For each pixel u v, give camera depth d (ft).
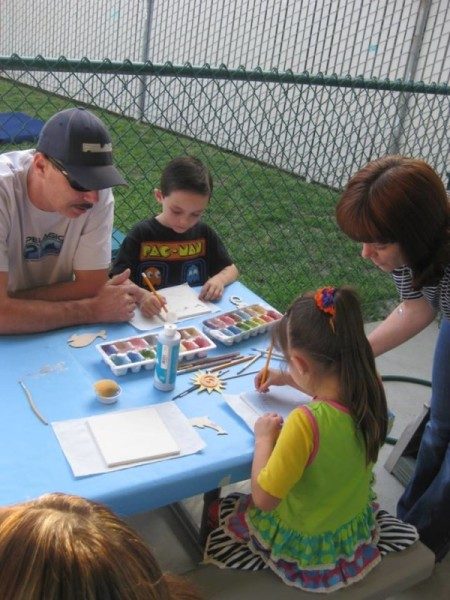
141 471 4.34
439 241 5.13
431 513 6.64
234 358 5.93
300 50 22.43
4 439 4.46
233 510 5.47
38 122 18.84
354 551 5.09
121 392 5.17
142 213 15.55
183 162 7.59
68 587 1.90
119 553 2.06
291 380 5.57
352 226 5.24
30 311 5.88
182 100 19.10
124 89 13.34
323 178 17.38
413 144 16.40
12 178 6.03
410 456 8.29
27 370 5.31
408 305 6.31
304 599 4.85
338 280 14.43
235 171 17.85
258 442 4.77
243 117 19.22
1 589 1.90
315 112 16.67
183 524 7.00
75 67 7.95
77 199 5.79
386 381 10.66
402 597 6.59
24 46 35.06
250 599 4.77
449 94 12.21
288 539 4.96
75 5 30.68
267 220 16.80
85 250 6.66
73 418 4.78
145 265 8.02
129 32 28.30
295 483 4.70
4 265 5.98
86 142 5.58
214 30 24.93
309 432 4.59
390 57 20.02
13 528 2.05
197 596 2.60
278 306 12.95
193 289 7.30
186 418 4.97
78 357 5.60
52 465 4.28
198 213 7.69
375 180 5.08
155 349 5.77
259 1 23.09
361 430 4.78
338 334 4.66
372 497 5.61
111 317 6.23
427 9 18.76
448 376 6.40
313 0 21.52
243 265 14.57
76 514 2.17
